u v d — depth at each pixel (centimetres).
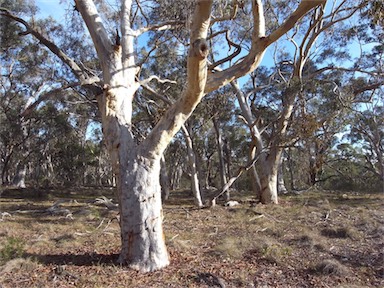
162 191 2089
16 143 2783
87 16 692
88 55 1670
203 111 1894
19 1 1504
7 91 2508
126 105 665
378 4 653
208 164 3341
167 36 1416
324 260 662
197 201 1691
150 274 595
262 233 972
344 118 1591
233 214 1357
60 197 2356
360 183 2812
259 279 596
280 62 1911
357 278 612
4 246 729
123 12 757
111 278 576
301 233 948
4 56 2147
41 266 642
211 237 932
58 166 3603
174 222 1202
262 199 1756
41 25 1526
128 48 712
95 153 3488
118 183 642
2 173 2941
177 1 1161
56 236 949
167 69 1817
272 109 2189
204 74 533
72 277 581
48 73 1969
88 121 3089
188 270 620
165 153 3139
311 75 1716
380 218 1153
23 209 1656
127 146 640
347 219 1167
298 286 573
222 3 1184
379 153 2414
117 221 1198
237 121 2520
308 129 1509
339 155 3059
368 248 791
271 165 1744
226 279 591
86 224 1162
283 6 1584
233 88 1802
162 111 1529
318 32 1625
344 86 1800
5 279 576
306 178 3005
